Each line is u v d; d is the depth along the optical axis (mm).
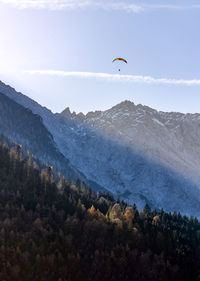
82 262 162000
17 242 159250
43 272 151500
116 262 164875
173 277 169750
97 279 157625
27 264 151125
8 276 145625
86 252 168750
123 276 161875
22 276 147250
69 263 158625
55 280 150750
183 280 170875
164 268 170500
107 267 162000
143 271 166875
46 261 155125
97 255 166375
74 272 156750
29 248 158250
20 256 152625
